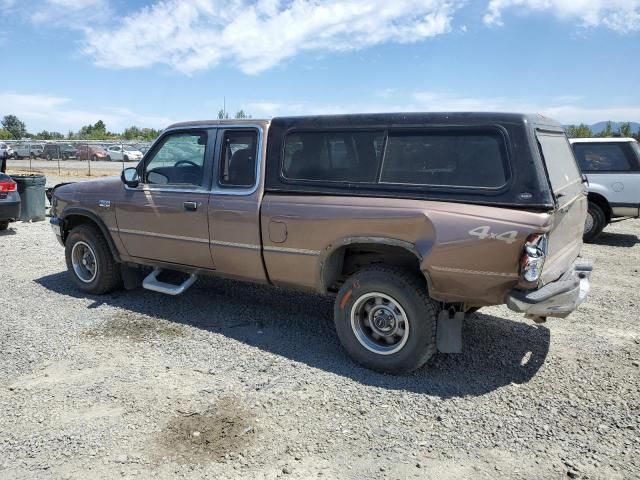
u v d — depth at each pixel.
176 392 3.80
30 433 3.27
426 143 3.88
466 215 3.60
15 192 10.12
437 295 3.80
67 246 6.12
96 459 3.01
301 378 4.04
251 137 4.64
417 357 3.95
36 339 4.75
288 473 2.90
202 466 2.95
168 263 5.34
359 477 2.88
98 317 5.34
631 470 2.95
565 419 3.49
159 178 5.29
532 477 2.89
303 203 4.28
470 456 3.08
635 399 3.75
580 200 4.50
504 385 3.96
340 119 4.25
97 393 3.77
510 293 3.56
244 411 3.54
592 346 4.71
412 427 3.38
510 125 3.60
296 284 4.51
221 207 4.72
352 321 4.19
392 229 3.85
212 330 5.01
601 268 7.71
